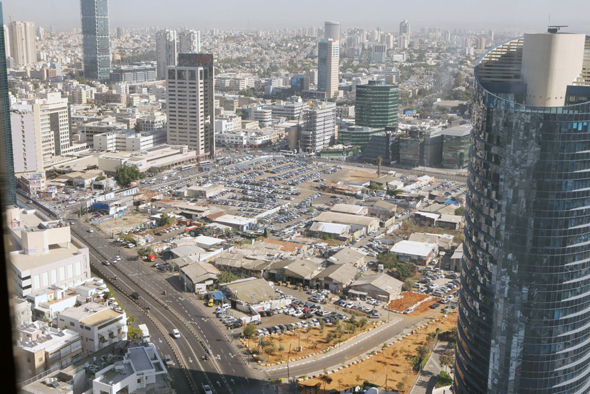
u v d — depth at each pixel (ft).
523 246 538.88
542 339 547.90
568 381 558.97
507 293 552.00
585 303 549.95
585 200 530.68
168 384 627.05
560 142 517.55
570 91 564.71
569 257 535.60
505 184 540.11
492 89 585.22
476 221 577.43
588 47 556.92
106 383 581.12
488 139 553.23
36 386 584.40
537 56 563.48
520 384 558.15
